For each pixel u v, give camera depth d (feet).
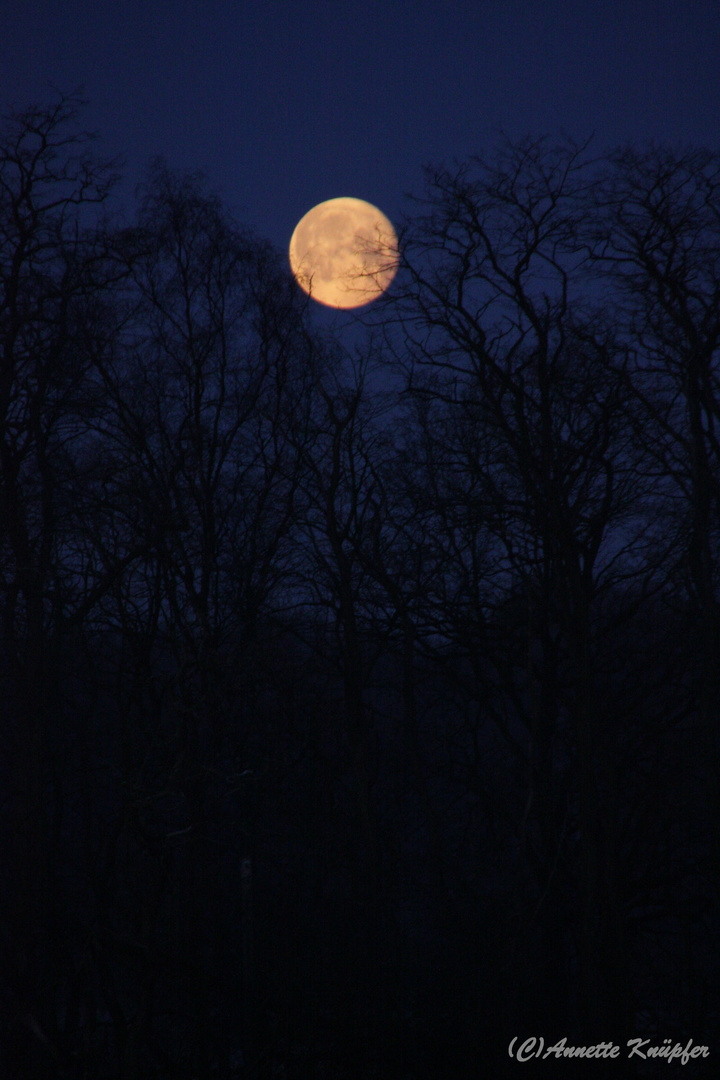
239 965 328.08
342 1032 309.22
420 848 419.74
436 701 393.70
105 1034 320.91
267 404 391.45
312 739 364.99
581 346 339.77
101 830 336.90
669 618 341.62
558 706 352.69
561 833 326.44
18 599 337.52
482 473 338.34
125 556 338.54
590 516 347.97
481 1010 304.30
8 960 296.30
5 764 342.23
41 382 331.16
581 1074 288.71
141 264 360.69
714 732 300.40
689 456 320.50
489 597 359.87
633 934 330.34
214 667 318.45
